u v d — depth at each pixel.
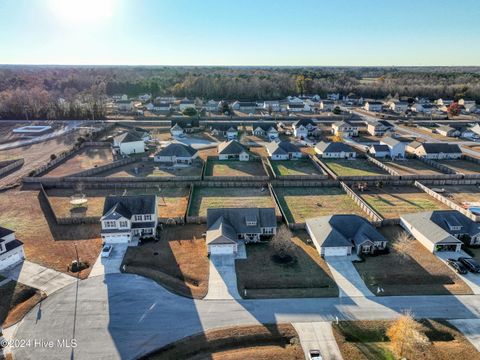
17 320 34.53
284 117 145.75
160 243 49.12
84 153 95.56
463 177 74.00
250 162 87.75
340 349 31.31
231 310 36.19
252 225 50.31
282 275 42.06
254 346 31.91
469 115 159.00
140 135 106.50
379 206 62.38
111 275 41.69
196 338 32.44
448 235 47.16
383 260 45.41
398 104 169.00
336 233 47.34
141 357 30.47
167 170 80.56
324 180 73.25
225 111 156.62
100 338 32.34
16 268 42.91
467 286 40.31
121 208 50.50
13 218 56.75
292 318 35.09
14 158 90.88
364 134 120.81
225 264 44.28
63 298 37.62
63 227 53.75
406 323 31.61
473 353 30.97
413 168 83.50
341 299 38.00
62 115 140.25
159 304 36.91
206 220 54.53
